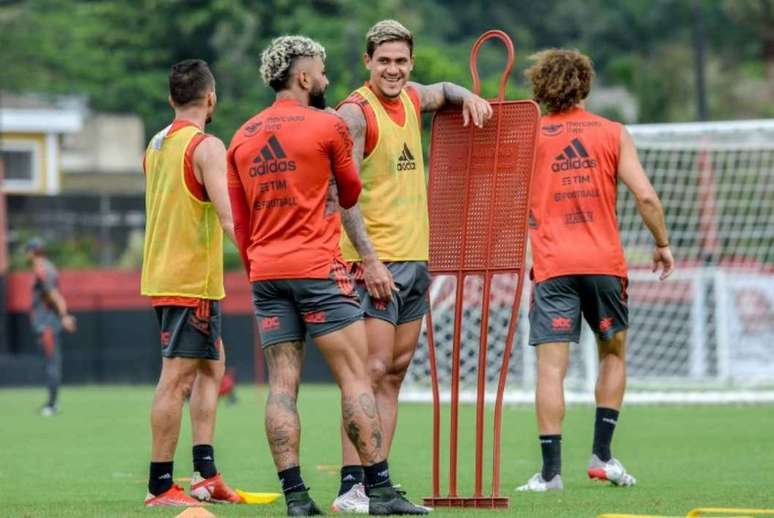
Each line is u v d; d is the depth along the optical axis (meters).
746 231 80.94
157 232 30.02
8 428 57.25
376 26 28.48
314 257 26.05
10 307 103.31
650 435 50.62
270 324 26.41
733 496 31.64
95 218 124.25
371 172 28.44
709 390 74.00
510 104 28.56
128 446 48.75
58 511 28.59
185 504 29.95
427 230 28.86
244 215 26.78
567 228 33.81
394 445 47.38
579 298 33.94
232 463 41.78
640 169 33.88
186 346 29.92
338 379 26.45
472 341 77.88
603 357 34.62
